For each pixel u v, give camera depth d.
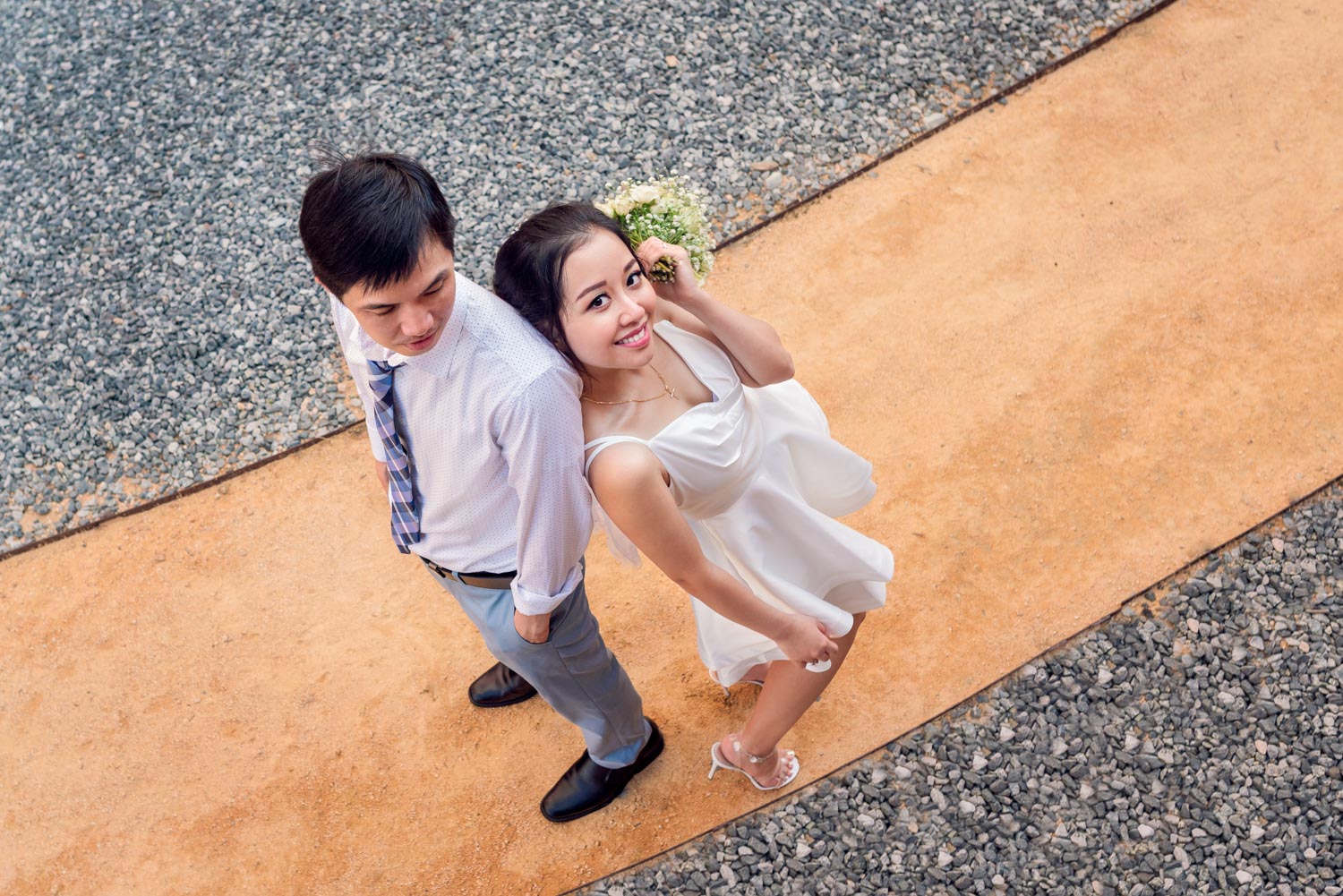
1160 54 4.51
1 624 3.49
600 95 4.54
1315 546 3.21
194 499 3.71
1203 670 3.03
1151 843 2.79
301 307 4.10
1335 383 3.51
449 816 3.03
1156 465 3.42
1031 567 3.28
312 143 4.51
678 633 3.29
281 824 3.05
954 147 4.33
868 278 4.00
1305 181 4.02
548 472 1.83
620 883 2.87
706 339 2.04
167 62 4.84
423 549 2.16
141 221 4.38
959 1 4.71
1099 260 3.92
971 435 3.57
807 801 2.95
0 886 3.02
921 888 2.79
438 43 4.78
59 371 4.04
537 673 2.33
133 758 3.20
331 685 3.28
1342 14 4.51
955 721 3.04
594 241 1.72
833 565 2.32
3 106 4.81
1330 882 2.68
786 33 4.67
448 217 1.62
